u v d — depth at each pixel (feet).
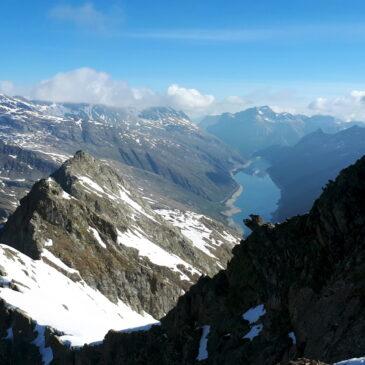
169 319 300.81
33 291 411.95
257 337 231.50
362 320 181.06
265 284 256.73
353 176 236.84
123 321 469.98
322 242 228.43
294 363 121.39
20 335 354.74
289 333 218.79
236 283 273.54
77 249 549.54
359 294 190.80
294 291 225.56
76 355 320.29
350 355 174.09
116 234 627.46
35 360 337.52
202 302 287.28
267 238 271.49
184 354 266.16
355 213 224.74
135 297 558.56
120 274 560.20
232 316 263.49
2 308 369.50
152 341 293.02
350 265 205.26
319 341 192.85
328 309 199.93
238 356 229.66
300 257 241.14
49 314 384.06
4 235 564.30
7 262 438.40
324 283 215.31
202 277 305.32
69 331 357.82
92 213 620.08
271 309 239.09
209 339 262.06
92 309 444.96
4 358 349.41
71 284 481.87
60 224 564.71
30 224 531.09
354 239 217.77
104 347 309.83
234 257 285.84
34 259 496.64
